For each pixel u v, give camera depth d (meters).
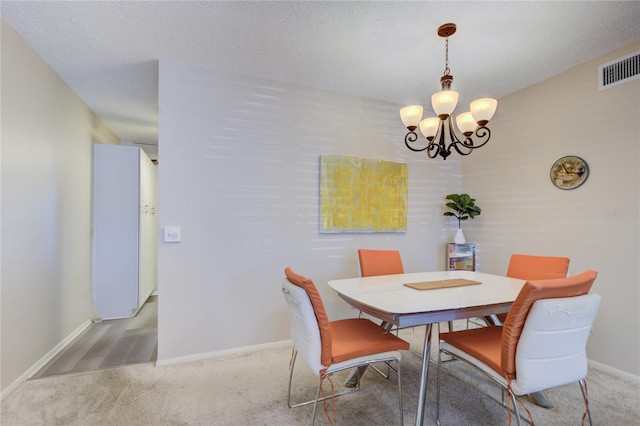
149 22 1.99
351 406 1.88
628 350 2.23
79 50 2.32
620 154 2.28
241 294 2.69
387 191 3.29
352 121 3.16
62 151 2.83
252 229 2.73
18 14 1.90
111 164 3.67
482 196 3.44
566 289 1.35
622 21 1.98
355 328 1.95
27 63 2.24
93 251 3.60
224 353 2.62
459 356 1.71
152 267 4.62
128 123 4.08
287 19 1.97
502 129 3.20
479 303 1.69
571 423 1.71
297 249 2.90
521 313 1.34
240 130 2.70
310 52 2.36
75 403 1.90
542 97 2.82
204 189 2.57
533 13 1.90
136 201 3.74
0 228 1.96
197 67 2.56
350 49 2.32
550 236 2.75
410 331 3.21
